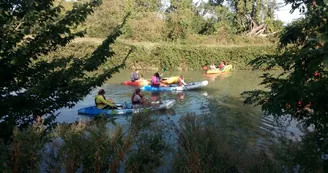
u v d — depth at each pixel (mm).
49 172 4027
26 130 4031
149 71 29922
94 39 32156
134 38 35375
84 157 4051
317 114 3801
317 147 3793
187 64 31594
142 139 4383
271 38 35656
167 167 4250
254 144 8234
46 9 5656
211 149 4074
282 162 3984
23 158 3744
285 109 4043
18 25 5047
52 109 5809
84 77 6223
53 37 5344
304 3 4285
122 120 11180
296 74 3922
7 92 5488
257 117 11953
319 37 3410
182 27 36344
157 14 40719
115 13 36438
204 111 13188
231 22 48594
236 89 19328
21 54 5121
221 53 31656
